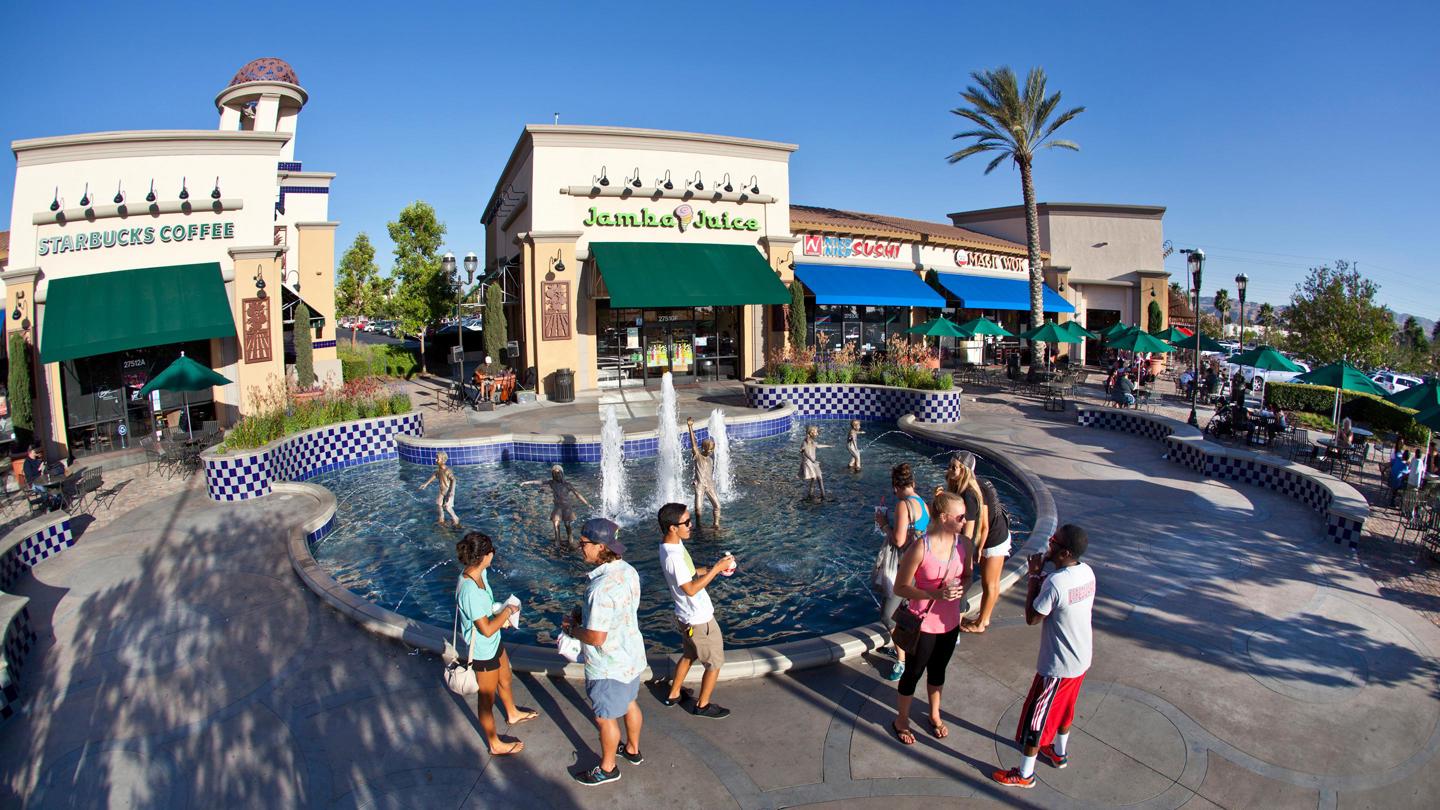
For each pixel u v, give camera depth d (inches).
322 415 644.1
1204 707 227.1
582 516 476.4
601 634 184.9
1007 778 191.8
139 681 257.0
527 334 941.2
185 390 587.5
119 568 371.2
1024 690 239.0
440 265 1455.5
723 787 193.9
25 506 499.2
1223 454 519.8
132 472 606.5
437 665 263.3
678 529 218.1
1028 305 1359.5
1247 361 725.3
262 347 755.4
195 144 725.3
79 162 697.6
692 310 1032.2
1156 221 1556.3
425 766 205.8
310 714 233.5
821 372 882.8
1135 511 440.5
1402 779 193.3
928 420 784.9
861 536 426.3
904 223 1435.8
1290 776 194.7
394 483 572.7
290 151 1119.0
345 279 1656.0
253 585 344.8
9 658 252.2
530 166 941.2
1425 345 1846.7
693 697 233.5
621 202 941.2
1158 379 1311.5
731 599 341.1
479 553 202.1
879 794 189.9
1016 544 398.0
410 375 1427.2
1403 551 374.0
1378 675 246.1
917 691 240.2
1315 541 384.5
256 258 746.2
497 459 642.8
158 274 709.9
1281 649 264.5
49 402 657.0
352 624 298.8
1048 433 708.7
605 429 586.9
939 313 1326.3
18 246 685.3
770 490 530.3
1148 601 307.6
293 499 500.1
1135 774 196.1
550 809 187.6
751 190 1005.2
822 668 255.6
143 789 200.5
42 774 208.1
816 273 1099.9
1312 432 794.2
